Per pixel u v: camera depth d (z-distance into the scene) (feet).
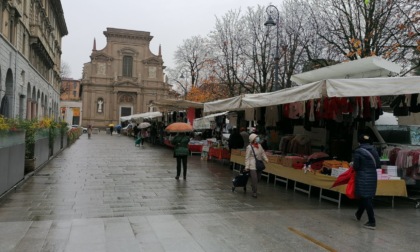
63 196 28.94
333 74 34.22
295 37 76.33
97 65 225.35
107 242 17.80
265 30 83.20
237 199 29.32
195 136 79.20
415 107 30.42
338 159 34.60
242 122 55.11
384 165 28.50
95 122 223.71
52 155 59.47
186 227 20.74
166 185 35.22
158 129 104.01
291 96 29.96
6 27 76.59
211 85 104.12
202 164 54.70
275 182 37.17
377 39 56.49
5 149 27.94
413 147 32.53
